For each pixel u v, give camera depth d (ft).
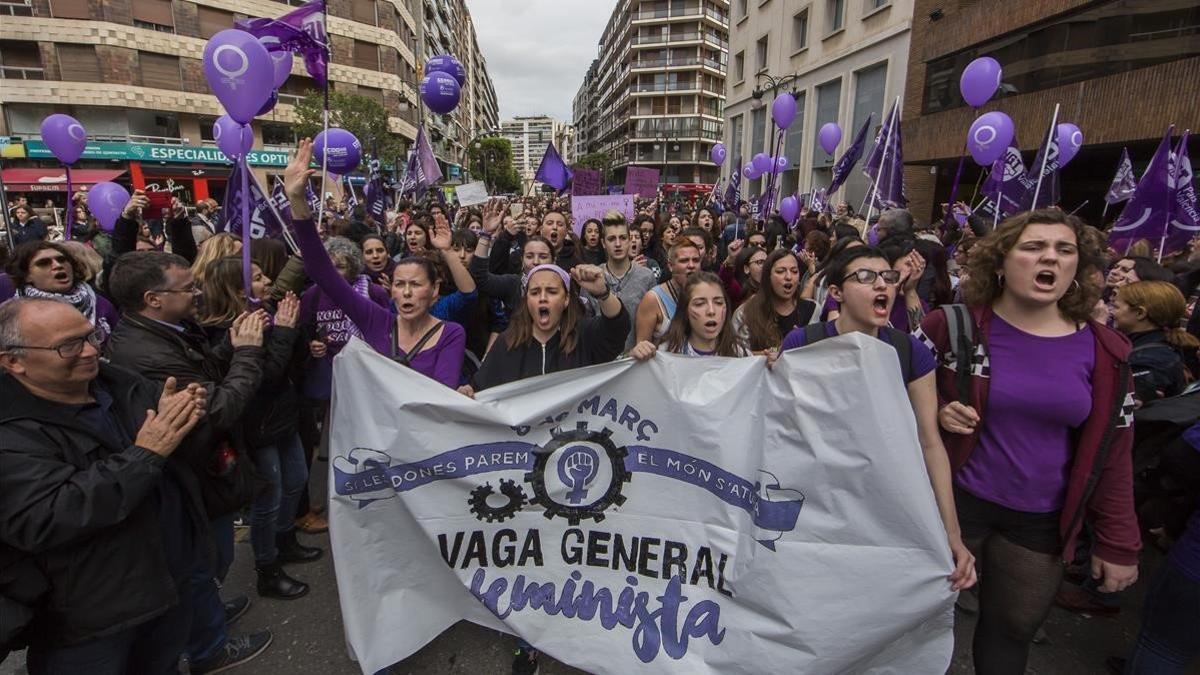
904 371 6.52
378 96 116.98
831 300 11.48
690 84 229.04
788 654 6.61
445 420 7.52
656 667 7.21
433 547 7.64
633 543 7.55
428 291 9.32
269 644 8.66
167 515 6.38
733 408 7.16
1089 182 43.68
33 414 5.22
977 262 6.52
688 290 8.80
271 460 9.37
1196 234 18.24
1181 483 6.44
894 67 56.85
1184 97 31.30
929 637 6.57
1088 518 6.43
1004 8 43.09
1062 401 5.95
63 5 85.15
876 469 6.18
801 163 74.64
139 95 90.68
